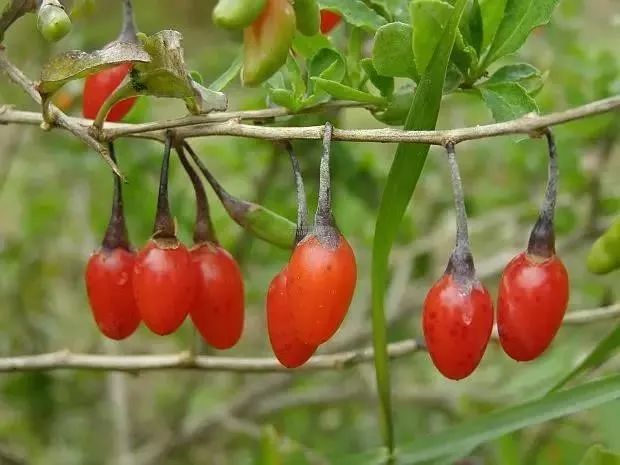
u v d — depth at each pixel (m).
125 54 0.17
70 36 0.37
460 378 0.18
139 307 0.19
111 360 0.24
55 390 0.44
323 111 0.20
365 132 0.18
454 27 0.18
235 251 0.36
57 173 0.43
